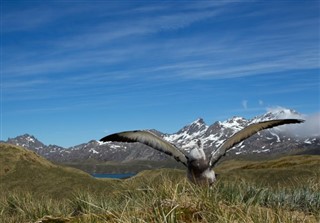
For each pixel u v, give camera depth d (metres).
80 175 31.98
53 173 32.50
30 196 14.23
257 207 9.46
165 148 10.20
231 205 9.05
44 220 9.16
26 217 12.13
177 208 8.45
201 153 10.02
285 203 11.02
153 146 10.20
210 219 8.12
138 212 8.68
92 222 8.62
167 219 7.88
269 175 26.89
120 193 11.55
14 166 34.62
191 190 9.59
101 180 30.61
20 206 13.38
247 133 10.12
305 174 25.67
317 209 11.08
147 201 9.40
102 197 11.88
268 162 46.09
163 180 10.12
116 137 9.88
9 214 13.47
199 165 9.97
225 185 10.85
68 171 33.06
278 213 8.42
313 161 41.62
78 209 11.90
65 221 9.07
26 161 35.88
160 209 8.25
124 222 7.87
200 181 9.98
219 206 8.64
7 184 31.20
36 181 31.53
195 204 8.73
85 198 11.91
